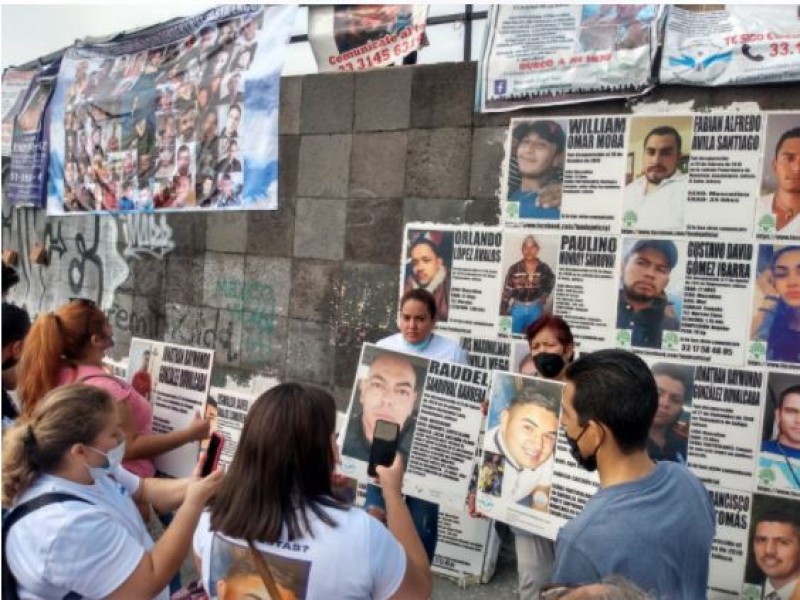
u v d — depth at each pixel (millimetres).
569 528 1459
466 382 2920
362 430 3066
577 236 3561
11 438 1726
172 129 5250
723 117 3188
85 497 1708
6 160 7176
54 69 6527
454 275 3953
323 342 4586
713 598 3176
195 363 3205
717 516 3199
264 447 1478
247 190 4781
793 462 3061
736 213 3188
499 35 3719
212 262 5172
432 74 4008
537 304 3686
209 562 1535
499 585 3557
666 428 3316
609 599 1078
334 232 4492
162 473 3199
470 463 2873
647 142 3357
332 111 4438
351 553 1440
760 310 3158
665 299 3352
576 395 1567
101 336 2785
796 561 3027
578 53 3488
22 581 1595
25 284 7062
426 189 4078
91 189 6008
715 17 3182
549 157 3623
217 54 4953
